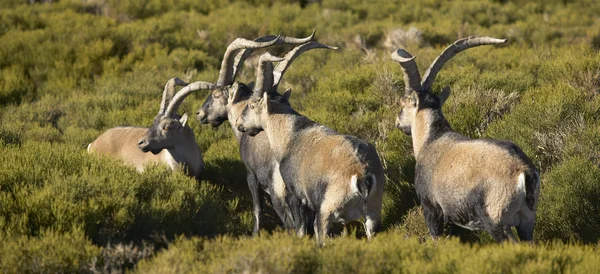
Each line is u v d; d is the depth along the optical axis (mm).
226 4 87875
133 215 23562
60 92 51625
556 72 39844
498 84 39406
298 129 25500
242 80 51375
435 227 22594
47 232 20938
